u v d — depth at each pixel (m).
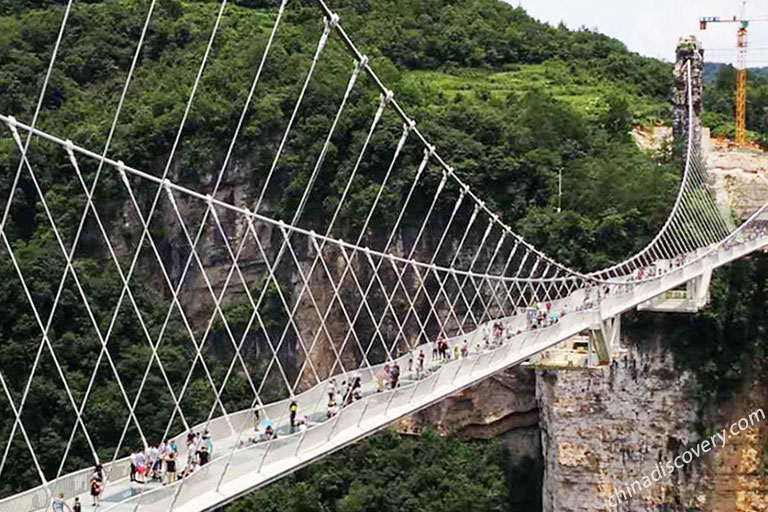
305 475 98.94
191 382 96.25
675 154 118.62
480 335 72.25
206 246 112.44
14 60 119.56
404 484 98.00
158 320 100.94
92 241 109.19
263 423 49.00
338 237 109.56
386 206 107.56
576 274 82.00
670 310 88.94
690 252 96.94
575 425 91.38
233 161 113.38
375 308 108.38
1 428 83.88
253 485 40.66
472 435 102.62
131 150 111.94
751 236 98.19
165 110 115.69
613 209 102.75
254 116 113.94
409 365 63.78
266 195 112.94
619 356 89.75
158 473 42.00
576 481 91.69
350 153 110.75
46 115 115.38
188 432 45.19
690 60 121.94
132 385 91.06
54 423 84.62
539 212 104.44
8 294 89.81
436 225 107.81
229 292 112.19
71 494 39.69
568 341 82.50
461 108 112.88
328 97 114.06
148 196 112.38
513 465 101.06
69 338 89.88
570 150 113.19
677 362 90.38
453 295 107.38
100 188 110.31
